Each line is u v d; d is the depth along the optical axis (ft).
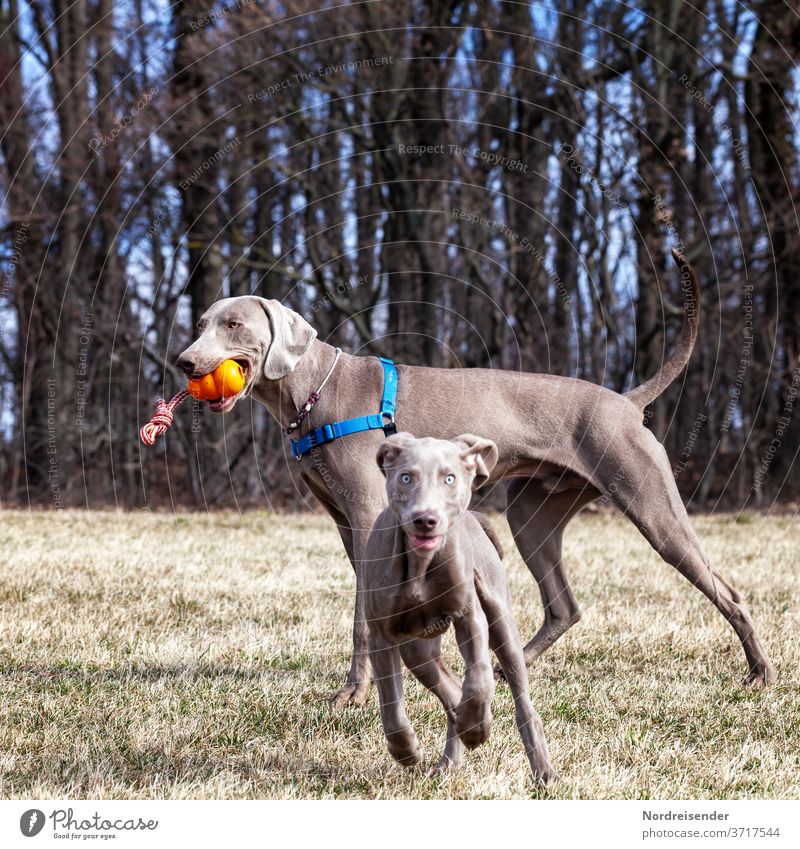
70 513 39.78
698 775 13.84
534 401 18.13
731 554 31.32
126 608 21.94
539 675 18.51
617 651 19.93
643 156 46.68
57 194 52.75
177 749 14.15
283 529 35.60
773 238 53.26
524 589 24.95
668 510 18.37
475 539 12.94
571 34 46.21
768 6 49.55
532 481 19.31
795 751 14.83
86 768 13.19
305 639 20.07
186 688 16.75
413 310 48.55
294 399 17.21
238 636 20.20
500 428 17.79
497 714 16.11
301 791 12.84
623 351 50.24
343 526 17.92
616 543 33.65
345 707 16.38
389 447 11.51
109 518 38.06
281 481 49.44
